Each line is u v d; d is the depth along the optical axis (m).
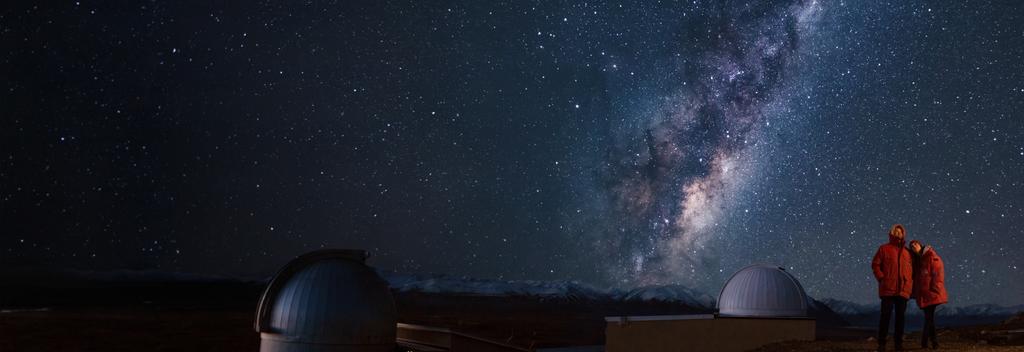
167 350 33.16
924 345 12.94
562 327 58.50
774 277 19.91
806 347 15.45
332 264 12.85
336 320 12.33
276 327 12.41
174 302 73.81
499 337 43.28
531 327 57.25
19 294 65.31
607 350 17.34
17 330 39.06
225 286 83.88
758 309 19.52
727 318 17.08
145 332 41.16
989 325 17.28
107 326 44.28
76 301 66.19
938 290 12.83
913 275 13.09
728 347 16.98
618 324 17.31
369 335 12.55
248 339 38.97
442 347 15.00
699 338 17.03
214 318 56.34
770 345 16.67
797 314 19.47
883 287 12.66
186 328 45.06
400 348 13.57
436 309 86.25
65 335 37.69
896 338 12.62
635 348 17.14
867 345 14.84
